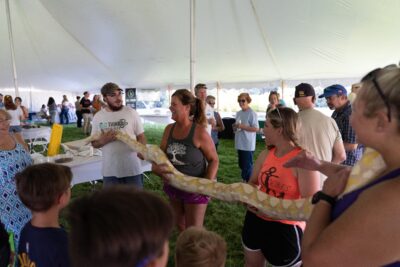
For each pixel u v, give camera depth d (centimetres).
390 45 757
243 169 564
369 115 82
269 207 187
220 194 220
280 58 962
